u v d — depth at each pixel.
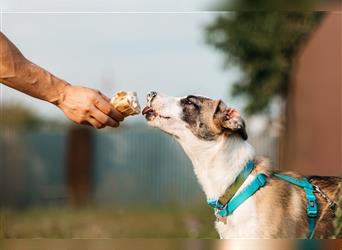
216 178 6.16
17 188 19.03
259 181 6.03
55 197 19.19
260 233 5.88
